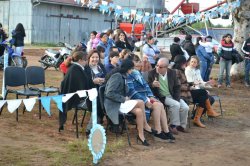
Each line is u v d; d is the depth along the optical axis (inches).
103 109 328.2
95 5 593.3
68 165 269.1
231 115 457.1
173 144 337.1
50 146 302.4
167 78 373.4
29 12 1423.5
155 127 340.2
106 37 501.4
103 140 277.6
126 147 315.0
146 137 346.6
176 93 374.9
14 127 341.4
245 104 519.2
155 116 339.6
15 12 1446.9
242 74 675.4
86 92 289.4
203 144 343.9
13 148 292.5
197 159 300.5
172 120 368.5
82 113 404.2
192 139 357.4
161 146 328.8
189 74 408.8
